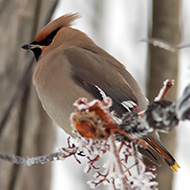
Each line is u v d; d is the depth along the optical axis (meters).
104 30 16.30
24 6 11.76
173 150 11.96
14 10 11.74
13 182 11.80
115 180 5.93
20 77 10.48
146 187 5.68
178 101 4.71
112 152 5.45
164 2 12.40
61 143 14.68
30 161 8.66
